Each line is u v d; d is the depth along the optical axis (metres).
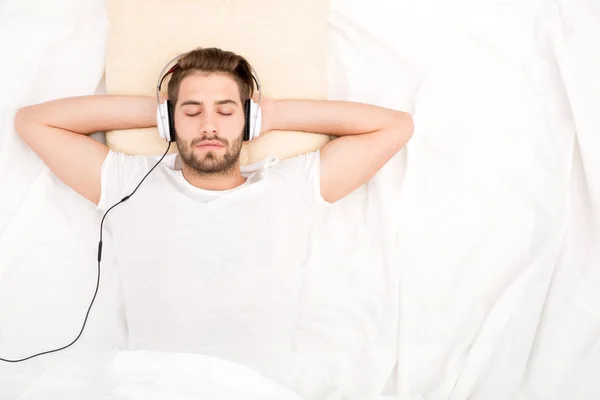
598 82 1.66
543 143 1.66
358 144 1.58
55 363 1.51
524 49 1.71
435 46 1.72
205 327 1.45
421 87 1.70
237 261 1.47
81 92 1.69
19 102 1.63
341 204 1.68
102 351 1.43
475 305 1.57
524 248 1.60
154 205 1.49
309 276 1.62
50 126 1.56
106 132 1.65
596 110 1.64
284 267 1.50
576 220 1.61
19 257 1.58
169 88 1.55
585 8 1.69
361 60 1.75
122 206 1.51
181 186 1.52
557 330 1.52
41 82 1.67
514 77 1.70
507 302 1.53
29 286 1.57
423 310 1.57
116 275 1.60
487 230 1.63
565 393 1.47
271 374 1.45
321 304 1.59
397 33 1.73
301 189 1.56
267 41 1.67
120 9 1.65
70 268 1.59
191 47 1.66
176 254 1.47
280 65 1.68
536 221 1.62
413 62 1.72
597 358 1.48
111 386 1.26
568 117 1.66
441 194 1.66
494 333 1.51
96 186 1.55
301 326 1.57
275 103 1.63
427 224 1.64
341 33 1.76
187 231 1.48
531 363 1.51
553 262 1.56
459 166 1.66
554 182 1.62
